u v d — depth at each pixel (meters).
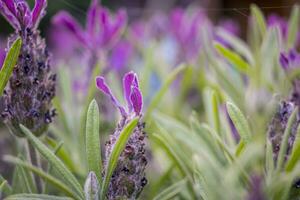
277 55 0.30
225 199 0.21
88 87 0.38
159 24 0.58
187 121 0.42
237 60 0.31
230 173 0.21
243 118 0.23
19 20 0.26
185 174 0.28
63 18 0.37
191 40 0.49
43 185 0.28
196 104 0.48
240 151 0.24
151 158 0.36
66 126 0.36
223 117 0.30
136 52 0.56
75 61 0.56
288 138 0.23
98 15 0.38
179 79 0.47
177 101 0.44
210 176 0.21
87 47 0.39
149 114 0.34
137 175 0.23
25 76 0.25
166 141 0.29
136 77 0.23
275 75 0.30
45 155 0.23
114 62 0.46
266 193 0.21
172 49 0.54
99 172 0.23
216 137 0.25
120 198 0.23
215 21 0.71
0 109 0.26
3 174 0.37
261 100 0.26
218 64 0.36
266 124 0.24
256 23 0.35
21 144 0.33
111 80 0.39
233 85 0.34
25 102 0.26
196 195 0.28
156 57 0.48
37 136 0.26
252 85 0.31
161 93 0.35
